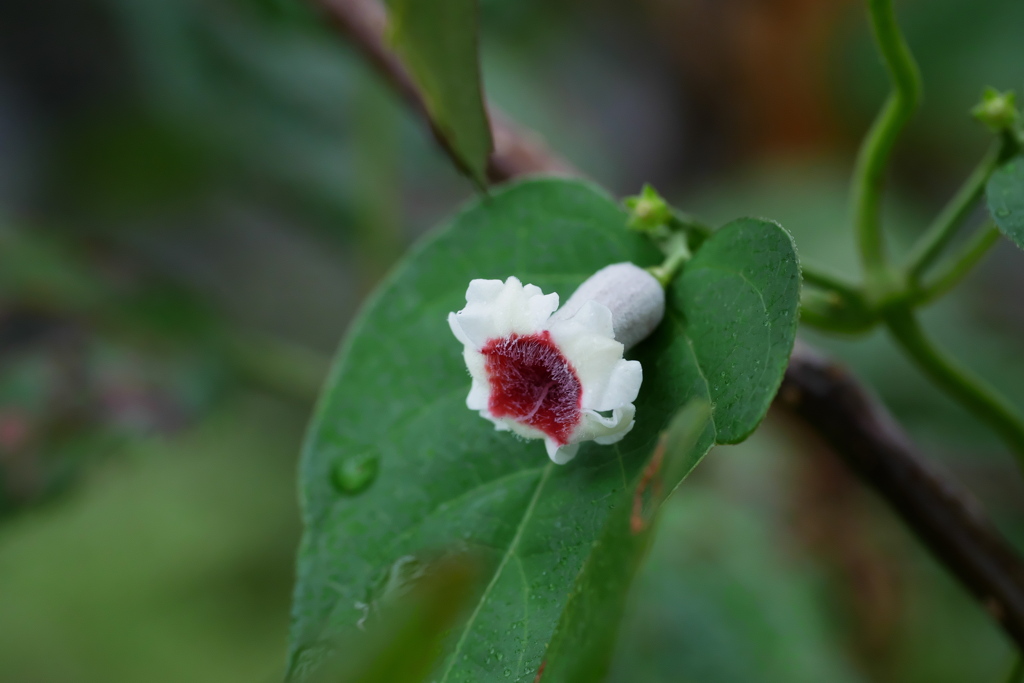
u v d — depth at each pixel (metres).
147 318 0.22
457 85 0.13
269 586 0.26
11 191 0.26
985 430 0.21
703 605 0.19
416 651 0.12
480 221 0.14
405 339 0.14
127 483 0.26
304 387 0.22
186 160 0.25
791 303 0.12
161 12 0.23
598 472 0.13
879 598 0.21
